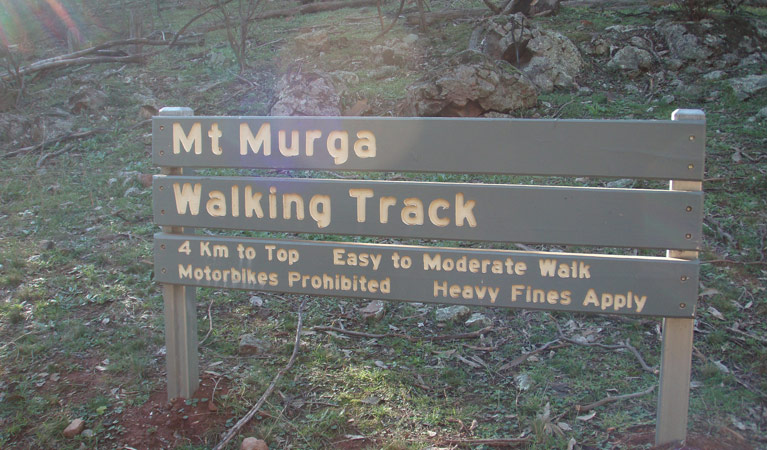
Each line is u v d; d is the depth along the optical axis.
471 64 7.69
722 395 3.40
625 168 2.77
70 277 5.00
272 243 3.15
